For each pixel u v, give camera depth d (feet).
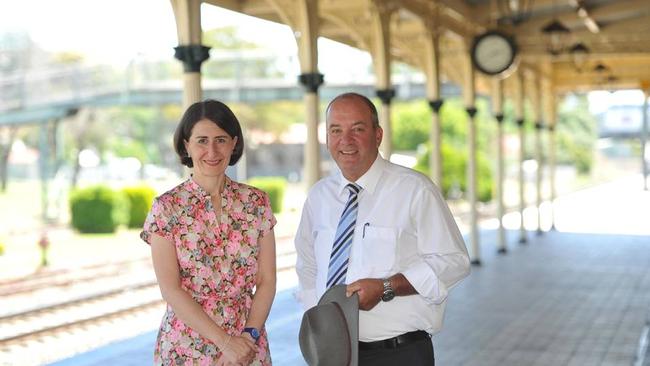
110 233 76.79
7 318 34.45
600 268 44.83
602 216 89.15
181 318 9.97
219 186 10.37
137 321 34.88
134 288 42.63
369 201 11.10
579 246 57.16
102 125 152.56
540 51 48.98
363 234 11.02
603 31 49.34
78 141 142.31
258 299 10.53
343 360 10.51
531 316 30.60
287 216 95.20
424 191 10.92
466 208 103.45
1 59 144.97
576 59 53.47
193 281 10.14
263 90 85.66
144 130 161.07
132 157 153.89
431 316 11.12
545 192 149.79
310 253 11.93
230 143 10.30
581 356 24.34
